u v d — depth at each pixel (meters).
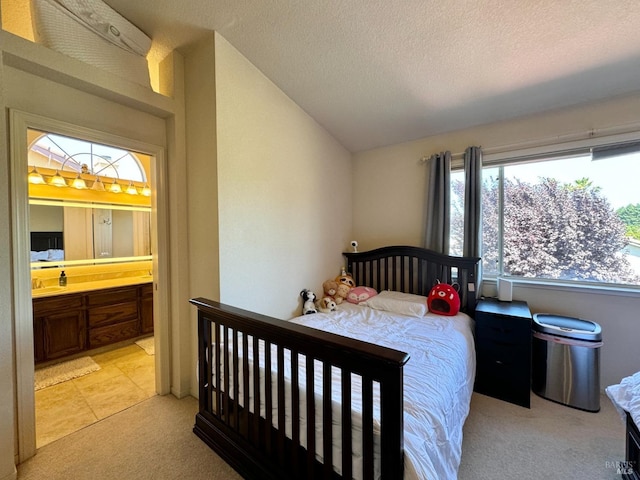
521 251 2.60
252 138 2.23
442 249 2.82
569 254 2.41
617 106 2.14
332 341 1.08
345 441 1.08
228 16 1.80
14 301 1.53
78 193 3.25
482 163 2.70
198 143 2.12
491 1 1.55
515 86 2.18
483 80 2.16
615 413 1.98
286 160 2.57
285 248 2.58
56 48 1.57
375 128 2.99
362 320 2.42
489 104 2.41
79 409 2.05
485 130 2.70
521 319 2.10
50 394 2.26
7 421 1.41
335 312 2.66
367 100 2.57
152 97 2.02
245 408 1.48
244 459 1.47
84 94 1.81
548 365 2.15
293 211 2.67
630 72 1.93
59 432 1.80
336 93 2.51
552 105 2.33
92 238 3.38
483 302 2.52
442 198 2.81
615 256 2.24
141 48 1.97
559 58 1.87
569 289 2.34
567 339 2.06
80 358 2.94
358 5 1.67
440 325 2.25
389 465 0.96
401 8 1.66
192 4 1.72
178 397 2.20
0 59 1.37
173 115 2.17
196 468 1.52
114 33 1.79
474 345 2.27
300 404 1.31
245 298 2.19
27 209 1.58
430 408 1.22
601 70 1.93
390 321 2.37
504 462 1.56
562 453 1.62
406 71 2.16
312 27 1.86
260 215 2.31
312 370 1.18
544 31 1.69
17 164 1.54
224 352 1.59
